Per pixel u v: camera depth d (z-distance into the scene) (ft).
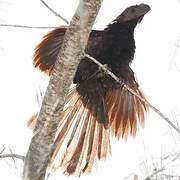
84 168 33.42
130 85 36.29
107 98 36.81
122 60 34.32
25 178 23.17
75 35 21.95
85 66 33.68
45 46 30.53
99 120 35.50
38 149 23.70
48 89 23.41
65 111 34.71
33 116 28.32
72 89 35.40
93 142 34.81
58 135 32.86
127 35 34.63
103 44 33.50
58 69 22.89
